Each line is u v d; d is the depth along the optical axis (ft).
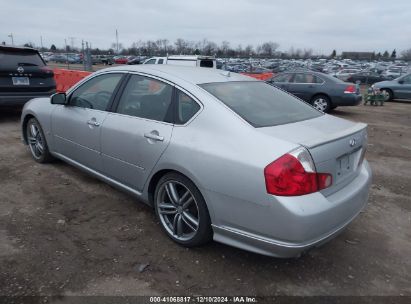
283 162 8.47
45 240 10.96
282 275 9.91
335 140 9.35
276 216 8.50
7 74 24.86
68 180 15.62
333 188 9.48
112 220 12.39
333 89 39.93
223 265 10.18
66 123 14.87
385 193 16.25
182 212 10.75
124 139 12.03
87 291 8.91
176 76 11.57
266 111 10.85
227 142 9.48
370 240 12.04
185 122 10.58
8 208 12.89
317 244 8.95
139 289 9.09
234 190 9.07
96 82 14.12
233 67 147.64
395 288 9.66
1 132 23.79
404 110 48.55
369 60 364.38
